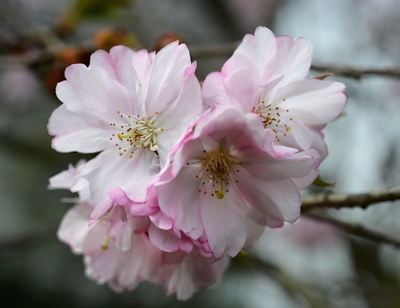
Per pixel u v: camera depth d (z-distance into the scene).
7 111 0.61
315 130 0.27
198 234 0.26
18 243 0.46
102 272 0.29
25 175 0.64
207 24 0.64
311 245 0.54
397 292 0.47
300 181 0.26
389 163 0.47
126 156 0.27
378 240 0.30
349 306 0.47
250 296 0.57
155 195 0.25
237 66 0.26
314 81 0.27
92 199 0.26
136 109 0.27
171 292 0.28
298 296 0.42
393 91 0.50
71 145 0.27
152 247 0.28
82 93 0.27
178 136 0.26
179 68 0.26
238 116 0.25
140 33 0.53
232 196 0.27
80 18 0.40
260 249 0.50
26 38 0.40
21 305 0.60
